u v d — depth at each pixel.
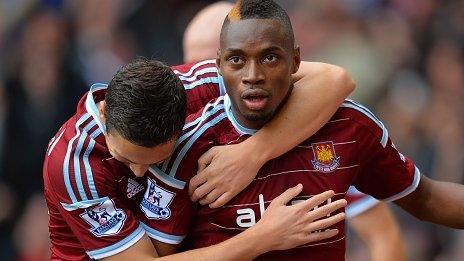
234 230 11.87
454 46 25.88
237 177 11.70
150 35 25.03
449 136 23.00
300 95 11.88
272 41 11.22
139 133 11.03
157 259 11.68
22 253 21.84
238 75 11.31
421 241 21.27
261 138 11.75
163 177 11.72
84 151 11.62
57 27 23.17
